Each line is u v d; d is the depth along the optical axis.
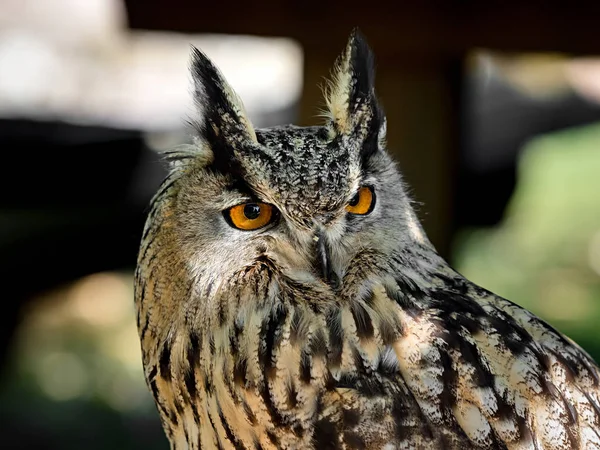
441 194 8.72
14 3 17.12
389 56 8.26
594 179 31.25
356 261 5.19
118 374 19.27
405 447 4.84
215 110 5.18
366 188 5.31
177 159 5.45
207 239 5.18
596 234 26.77
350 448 4.87
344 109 5.21
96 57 15.80
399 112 8.43
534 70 16.80
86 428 16.69
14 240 14.21
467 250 24.92
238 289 5.22
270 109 14.62
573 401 5.09
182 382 5.44
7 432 16.33
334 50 8.16
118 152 13.78
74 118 13.65
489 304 5.37
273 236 5.18
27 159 13.50
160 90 14.85
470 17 7.93
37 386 18.33
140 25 8.32
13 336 17.05
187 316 5.31
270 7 8.08
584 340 19.17
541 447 4.91
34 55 15.27
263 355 5.09
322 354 5.02
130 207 14.33
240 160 5.06
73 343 20.75
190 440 5.61
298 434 4.98
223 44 17.33
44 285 14.88
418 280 5.36
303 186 5.02
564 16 7.86
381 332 5.07
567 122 16.09
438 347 5.02
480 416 4.88
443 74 8.41
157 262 5.39
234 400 5.13
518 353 5.06
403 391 4.94
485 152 15.02
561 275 23.94
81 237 14.48
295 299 5.18
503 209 15.66
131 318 22.47
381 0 7.90
